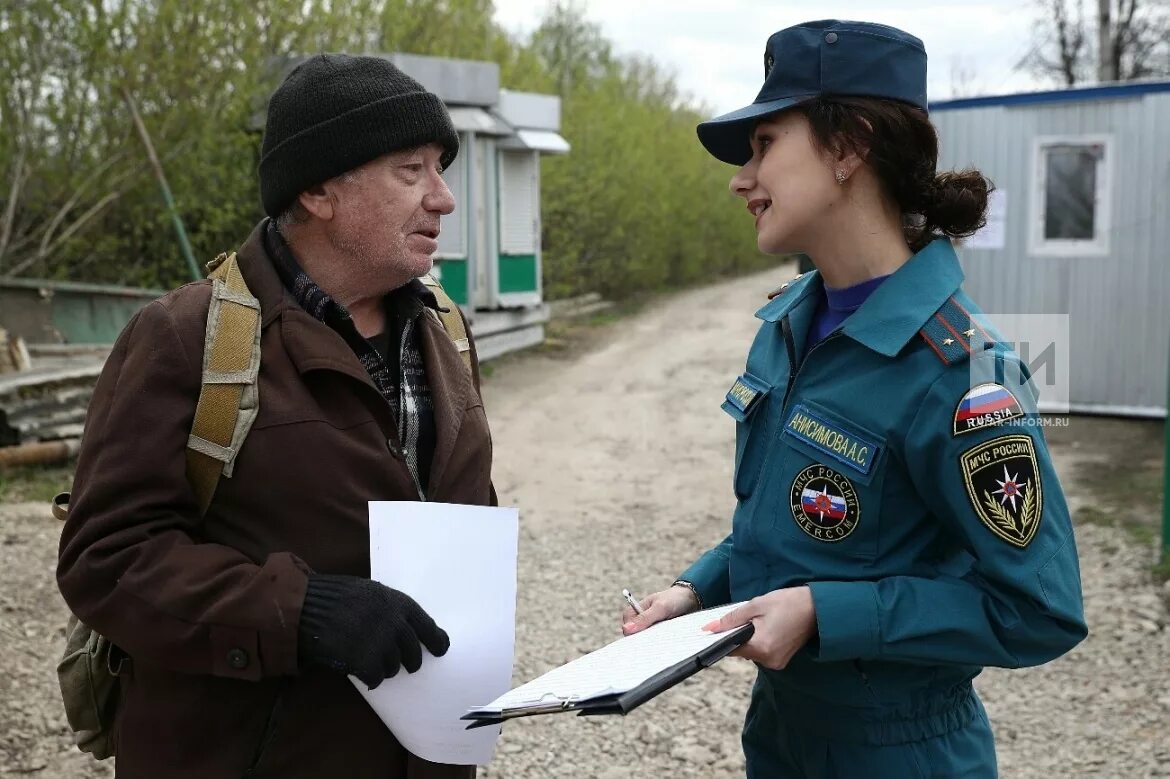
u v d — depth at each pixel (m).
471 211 12.77
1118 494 7.09
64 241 11.23
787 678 1.91
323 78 1.83
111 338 10.83
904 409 1.74
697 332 16.73
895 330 1.77
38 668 4.19
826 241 1.86
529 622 5.15
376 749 1.85
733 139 1.96
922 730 1.86
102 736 1.99
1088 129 8.95
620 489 7.66
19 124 10.58
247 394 1.76
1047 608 1.68
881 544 1.79
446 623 1.75
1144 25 18.31
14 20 10.26
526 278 14.05
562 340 15.73
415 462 1.96
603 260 20.59
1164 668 4.43
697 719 4.11
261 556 1.77
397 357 1.99
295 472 1.77
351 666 1.63
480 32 16.59
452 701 1.75
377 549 1.74
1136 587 5.32
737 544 1.96
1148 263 8.94
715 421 10.04
